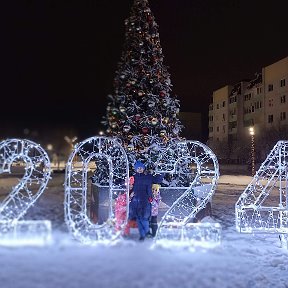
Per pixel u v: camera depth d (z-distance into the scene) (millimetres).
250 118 69062
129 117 11242
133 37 11695
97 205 10078
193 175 10891
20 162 8805
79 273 5859
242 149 63094
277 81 60594
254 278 6117
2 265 6168
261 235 9281
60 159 35688
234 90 74125
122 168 10758
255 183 9188
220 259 6875
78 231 8078
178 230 8219
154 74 11539
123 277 5758
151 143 11078
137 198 8281
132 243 7742
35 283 5402
